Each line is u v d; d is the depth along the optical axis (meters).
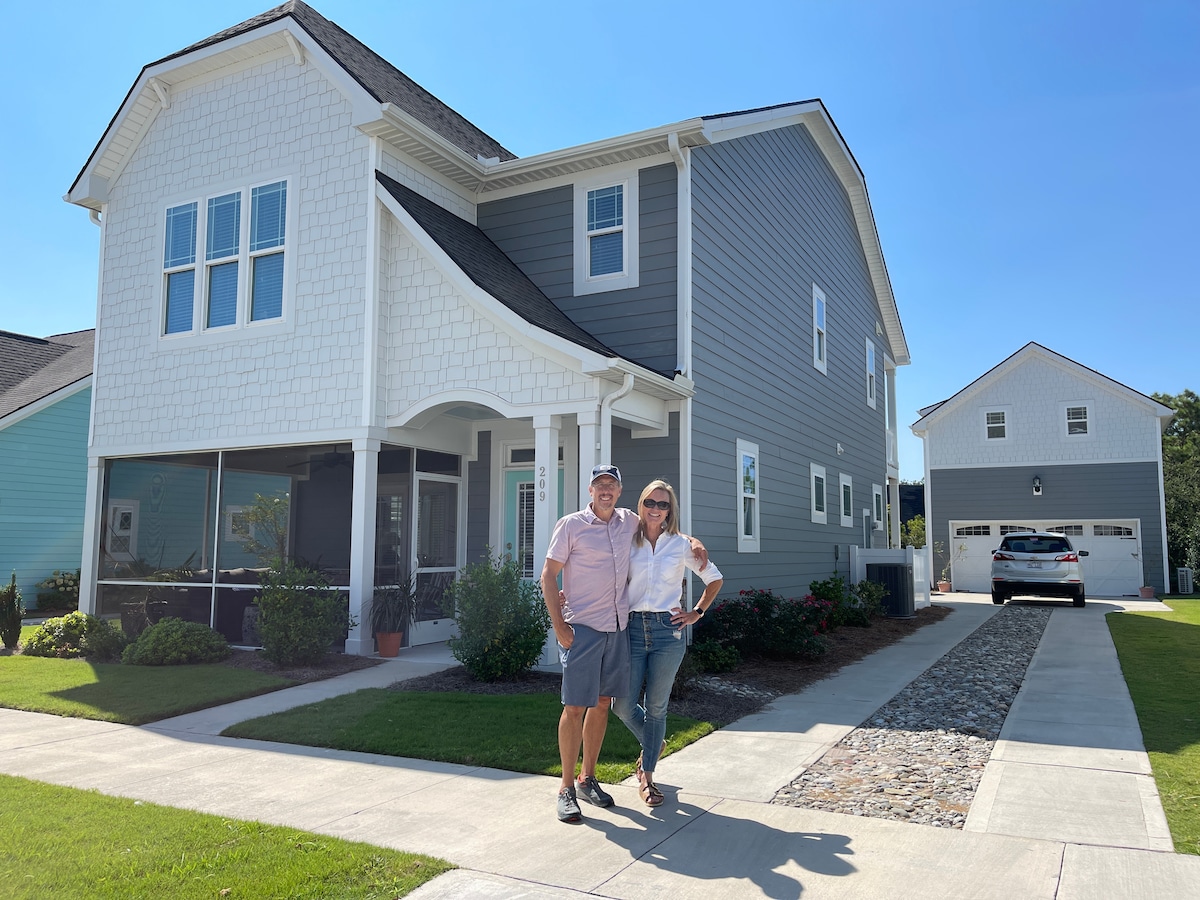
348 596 11.03
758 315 13.87
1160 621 15.32
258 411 11.69
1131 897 3.76
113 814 4.86
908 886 3.89
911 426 28.69
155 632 10.36
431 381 10.73
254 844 4.36
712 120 11.57
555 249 12.25
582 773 5.07
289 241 11.66
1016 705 7.86
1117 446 26.50
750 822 4.75
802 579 15.43
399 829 4.64
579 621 4.90
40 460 18.97
